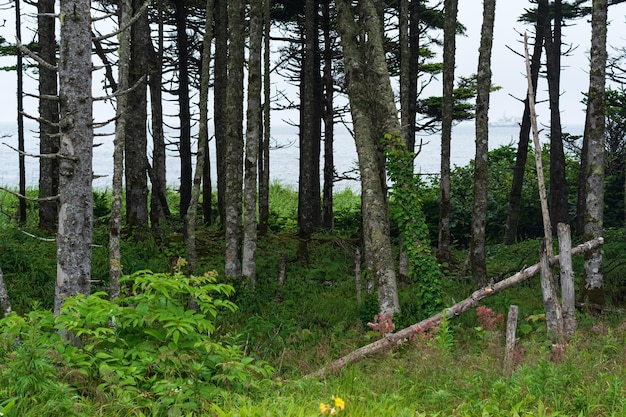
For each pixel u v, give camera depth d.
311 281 18.14
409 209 13.07
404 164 13.20
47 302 14.02
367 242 15.99
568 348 8.25
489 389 7.39
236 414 5.55
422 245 12.98
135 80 20.20
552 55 24.78
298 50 28.59
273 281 17.88
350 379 8.07
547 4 24.53
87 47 8.18
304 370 9.98
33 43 24.34
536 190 29.77
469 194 29.70
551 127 25.36
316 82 28.44
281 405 6.20
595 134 13.41
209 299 6.84
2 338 6.41
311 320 14.02
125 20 11.47
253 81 16.97
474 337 11.48
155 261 18.05
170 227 23.64
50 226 21.48
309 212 22.48
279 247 21.94
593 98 13.41
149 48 23.55
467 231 29.25
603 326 10.76
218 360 6.74
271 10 26.95
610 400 6.73
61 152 8.15
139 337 6.77
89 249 8.35
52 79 21.36
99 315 6.41
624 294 15.32
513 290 16.11
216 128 25.02
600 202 13.41
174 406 5.80
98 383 6.32
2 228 22.59
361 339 11.91
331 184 28.23
